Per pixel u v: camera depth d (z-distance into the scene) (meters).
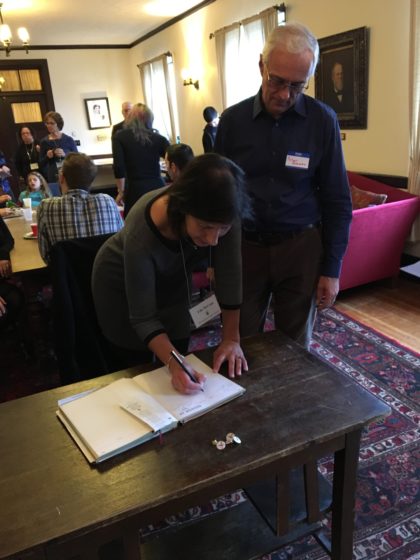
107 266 1.43
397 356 2.60
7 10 5.75
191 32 6.64
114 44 8.82
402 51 3.51
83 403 1.08
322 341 2.83
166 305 1.46
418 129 3.42
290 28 1.35
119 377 1.21
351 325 3.03
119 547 1.24
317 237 1.64
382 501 1.63
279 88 1.38
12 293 2.68
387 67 3.67
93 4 5.82
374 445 1.90
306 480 1.12
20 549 0.74
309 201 1.61
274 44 1.35
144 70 8.38
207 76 6.56
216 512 1.60
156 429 0.97
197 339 2.94
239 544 1.34
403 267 3.55
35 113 8.62
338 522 1.18
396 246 3.50
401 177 3.73
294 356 1.28
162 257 1.19
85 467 0.91
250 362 1.25
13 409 1.10
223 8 5.74
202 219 0.94
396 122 3.71
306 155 1.53
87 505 0.82
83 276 1.77
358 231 3.24
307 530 1.36
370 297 3.52
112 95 9.09
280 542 1.34
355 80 3.94
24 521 0.80
